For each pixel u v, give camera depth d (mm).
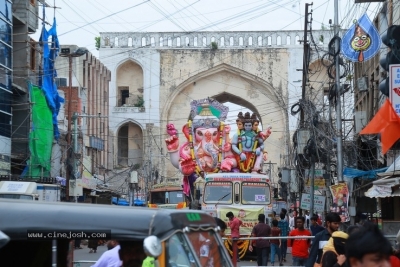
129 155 48875
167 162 47719
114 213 5754
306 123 26031
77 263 10219
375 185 16188
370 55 20141
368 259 3906
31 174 30922
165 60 47750
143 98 48000
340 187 19812
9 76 29062
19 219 5848
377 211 24297
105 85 47812
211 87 47750
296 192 34562
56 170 35625
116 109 48188
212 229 6141
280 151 46875
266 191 23203
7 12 28875
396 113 14359
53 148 34156
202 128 28344
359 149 25844
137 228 5609
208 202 23047
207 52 47281
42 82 32375
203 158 28141
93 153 44094
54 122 33688
